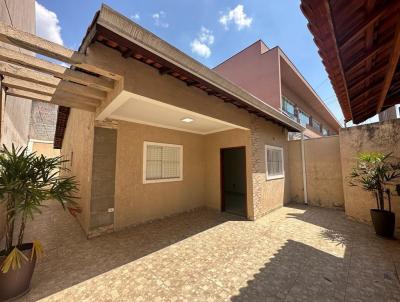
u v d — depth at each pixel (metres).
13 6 3.70
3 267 2.03
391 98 3.58
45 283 2.47
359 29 1.62
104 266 2.89
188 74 2.99
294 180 7.60
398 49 1.71
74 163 6.60
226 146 6.15
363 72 2.42
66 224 5.01
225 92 3.69
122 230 4.43
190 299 2.19
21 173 2.34
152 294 2.27
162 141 5.53
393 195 4.41
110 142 4.42
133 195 4.75
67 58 2.20
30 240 3.91
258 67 9.03
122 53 2.63
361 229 4.48
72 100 3.71
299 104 11.46
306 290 2.34
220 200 6.24
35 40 2.03
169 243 3.71
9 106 4.36
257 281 2.52
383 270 2.75
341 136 5.66
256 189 5.48
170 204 5.62
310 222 5.05
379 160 4.24
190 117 4.65
